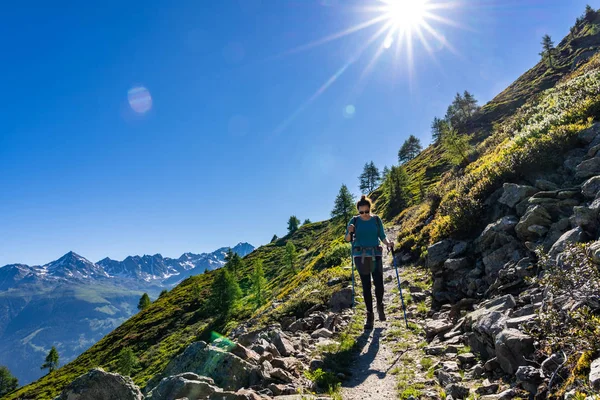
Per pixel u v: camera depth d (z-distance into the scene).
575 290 4.25
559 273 4.41
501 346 4.93
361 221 8.40
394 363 6.53
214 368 6.00
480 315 6.30
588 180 8.52
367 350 7.40
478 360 5.65
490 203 12.18
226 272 75.06
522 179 11.98
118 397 4.87
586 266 4.20
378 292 8.26
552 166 11.31
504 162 13.00
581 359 3.65
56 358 113.81
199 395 5.02
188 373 5.42
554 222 8.41
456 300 9.59
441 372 5.54
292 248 86.12
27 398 66.06
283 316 13.30
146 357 61.69
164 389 5.21
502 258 9.11
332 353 7.23
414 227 20.69
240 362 6.03
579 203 8.45
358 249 8.24
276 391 5.28
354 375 6.15
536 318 4.75
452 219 13.04
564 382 3.69
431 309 9.80
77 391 4.82
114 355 70.62
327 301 13.07
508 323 5.31
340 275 17.67
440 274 11.06
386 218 72.81
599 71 22.56
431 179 89.50
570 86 25.78
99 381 4.92
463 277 10.08
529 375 4.17
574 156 10.95
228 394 4.79
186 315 79.06
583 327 3.76
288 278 76.81
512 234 9.49
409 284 13.19
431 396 4.95
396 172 79.19
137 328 81.50
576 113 14.39
